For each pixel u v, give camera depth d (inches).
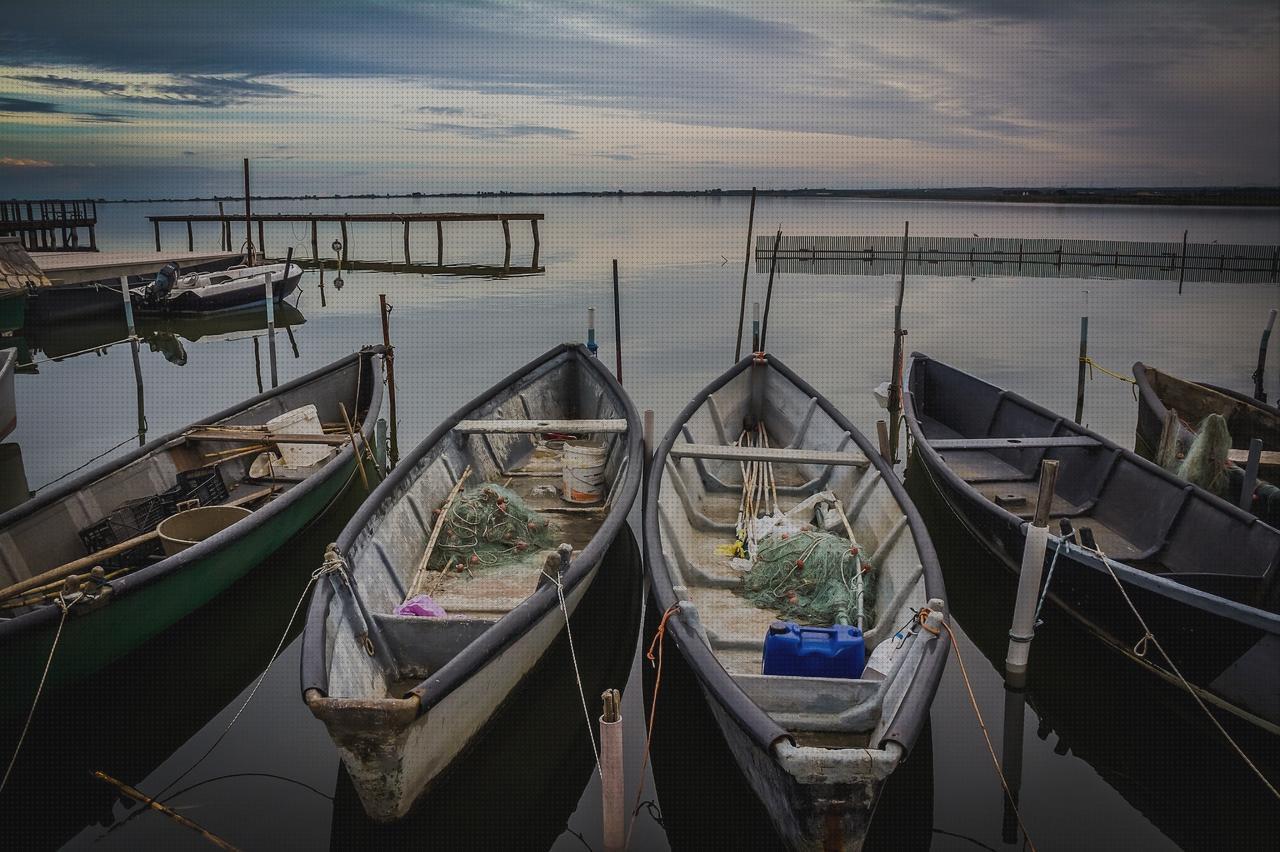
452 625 243.8
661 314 941.2
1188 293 1065.5
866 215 3149.6
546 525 341.4
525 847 220.7
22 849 214.5
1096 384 647.1
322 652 211.3
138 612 269.9
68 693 262.5
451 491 352.2
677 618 235.1
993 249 1366.9
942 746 258.5
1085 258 1256.2
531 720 268.1
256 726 267.6
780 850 214.8
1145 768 250.8
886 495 320.5
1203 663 248.7
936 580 251.0
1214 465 348.5
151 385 663.8
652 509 302.2
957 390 485.7
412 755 201.8
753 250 1598.2
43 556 302.5
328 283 1183.6
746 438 447.5
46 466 492.7
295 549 370.6
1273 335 815.1
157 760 250.8
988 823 227.5
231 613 323.6
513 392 428.1
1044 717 273.0
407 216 1430.9
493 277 1248.8
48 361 741.3
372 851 217.5
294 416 410.9
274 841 218.4
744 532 331.0
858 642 226.4
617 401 414.3
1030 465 412.2
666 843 217.8
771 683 217.5
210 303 887.7
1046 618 323.9
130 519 329.7
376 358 500.1
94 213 1309.1
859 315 935.7
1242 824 229.0
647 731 258.8
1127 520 345.4
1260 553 281.1
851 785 179.5
